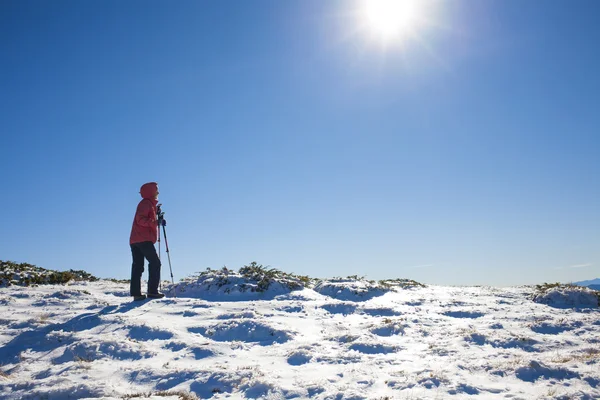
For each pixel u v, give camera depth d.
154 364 7.09
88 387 5.82
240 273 16.36
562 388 5.72
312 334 9.44
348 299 14.43
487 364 6.83
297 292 14.55
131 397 5.66
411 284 17.75
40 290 13.35
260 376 6.35
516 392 5.60
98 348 7.57
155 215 12.61
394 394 5.66
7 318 9.73
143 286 15.54
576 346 8.25
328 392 5.75
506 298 14.41
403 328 9.66
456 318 11.30
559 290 13.83
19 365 7.11
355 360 7.32
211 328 9.39
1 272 15.21
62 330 8.85
